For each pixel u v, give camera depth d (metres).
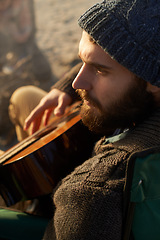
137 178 0.70
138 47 0.69
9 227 1.01
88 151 1.14
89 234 0.73
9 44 3.08
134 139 0.75
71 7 4.64
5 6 2.94
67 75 1.40
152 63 0.69
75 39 3.66
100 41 0.70
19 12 2.98
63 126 1.24
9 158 1.13
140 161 0.68
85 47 0.76
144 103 0.76
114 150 0.76
